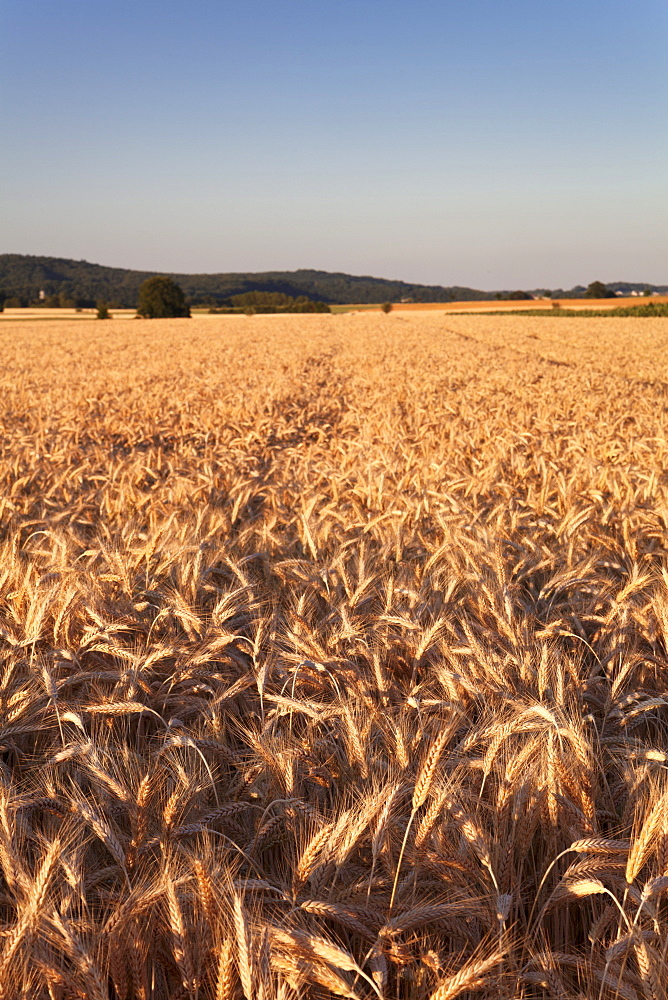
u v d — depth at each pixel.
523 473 6.92
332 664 2.80
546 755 2.09
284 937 1.58
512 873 1.92
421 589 3.61
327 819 2.14
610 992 1.70
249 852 2.11
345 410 14.67
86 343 43.62
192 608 3.35
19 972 1.57
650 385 19.72
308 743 2.50
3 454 9.27
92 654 3.10
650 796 2.13
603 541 4.32
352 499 5.96
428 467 6.89
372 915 1.78
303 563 3.98
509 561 4.21
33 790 2.21
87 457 8.66
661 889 1.64
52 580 3.57
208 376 21.80
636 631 3.19
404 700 2.77
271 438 11.13
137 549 3.96
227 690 2.73
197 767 2.42
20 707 2.60
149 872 1.99
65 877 1.93
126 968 1.66
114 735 2.69
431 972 1.71
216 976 1.64
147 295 109.81
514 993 1.67
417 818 2.12
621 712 2.69
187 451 9.27
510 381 19.00
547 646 3.02
